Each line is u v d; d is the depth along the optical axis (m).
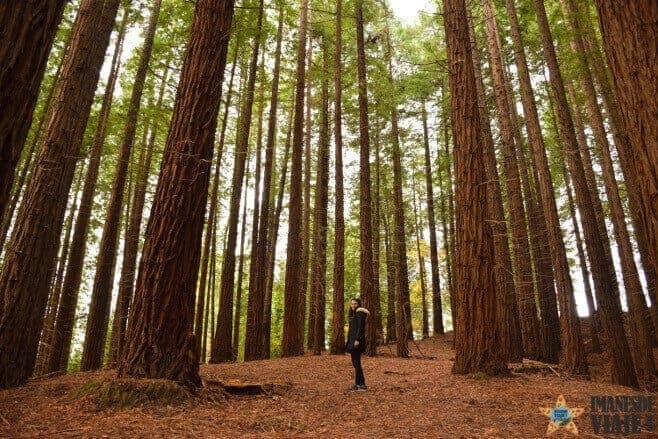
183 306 5.72
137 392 4.86
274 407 5.39
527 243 13.77
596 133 14.43
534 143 11.60
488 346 7.93
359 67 15.16
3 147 2.30
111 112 15.72
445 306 33.62
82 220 11.12
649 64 2.72
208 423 4.35
